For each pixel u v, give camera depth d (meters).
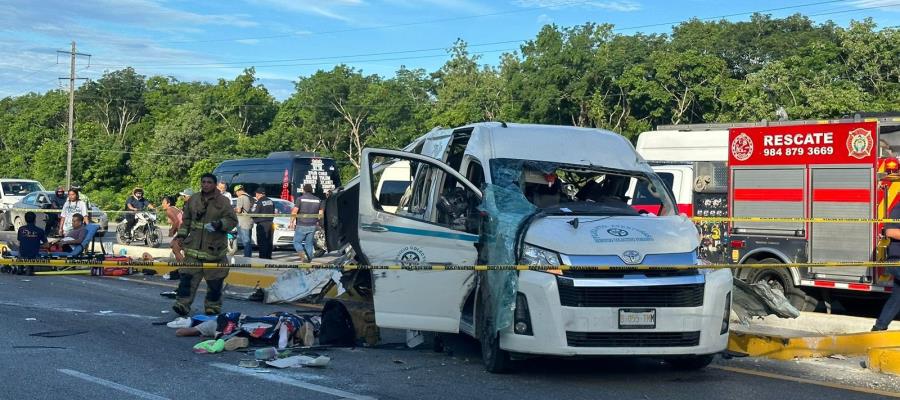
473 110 57.88
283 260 20.17
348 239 10.00
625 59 51.75
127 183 68.38
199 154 65.19
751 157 12.77
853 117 12.66
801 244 12.13
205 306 11.06
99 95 89.56
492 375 7.93
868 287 11.45
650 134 15.93
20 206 32.34
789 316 9.87
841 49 45.81
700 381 7.78
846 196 11.75
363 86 65.19
